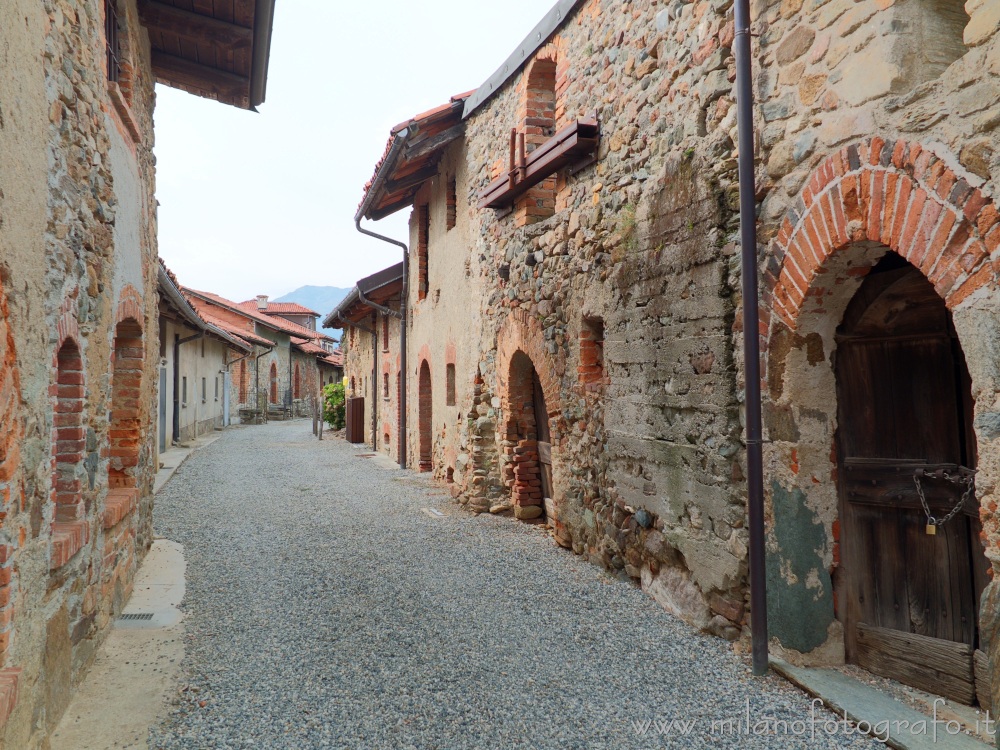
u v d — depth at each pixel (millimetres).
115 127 4629
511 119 7516
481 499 8477
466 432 9109
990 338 2537
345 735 3188
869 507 3639
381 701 3518
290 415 35625
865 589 3656
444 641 4301
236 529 7730
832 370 3691
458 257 9867
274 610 4941
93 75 3979
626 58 5309
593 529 5992
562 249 6352
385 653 4129
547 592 5219
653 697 3508
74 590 3613
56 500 3682
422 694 3590
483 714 3371
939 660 3307
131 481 5672
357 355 21672
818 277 3459
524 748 3062
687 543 4543
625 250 5262
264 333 33250
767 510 3820
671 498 4734
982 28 2570
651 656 4004
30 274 2854
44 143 3049
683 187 4484
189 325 18172
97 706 3480
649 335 4961
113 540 4609
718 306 4160
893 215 2969
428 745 3100
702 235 4297
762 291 3807
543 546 6695
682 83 4551
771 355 3766
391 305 15289
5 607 2553
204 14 6113
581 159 6027
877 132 3059
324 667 3941
